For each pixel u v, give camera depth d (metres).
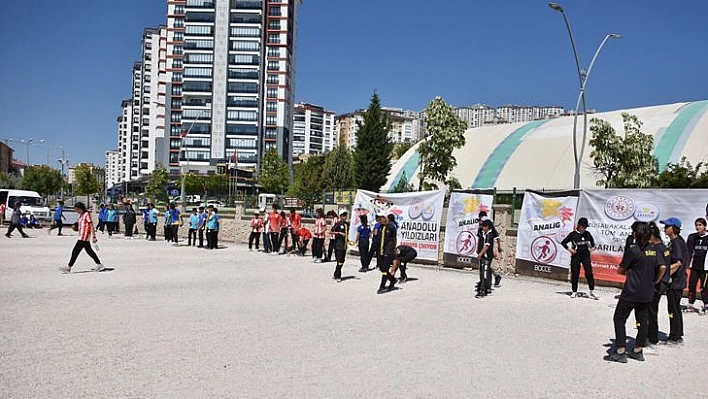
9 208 37.44
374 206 20.28
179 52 110.25
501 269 16.31
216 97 107.81
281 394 5.63
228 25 107.81
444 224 18.25
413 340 8.05
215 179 82.38
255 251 22.91
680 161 38.28
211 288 12.49
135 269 15.59
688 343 8.40
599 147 34.94
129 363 6.56
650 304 8.15
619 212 13.87
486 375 6.47
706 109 44.12
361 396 5.64
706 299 10.70
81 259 17.72
